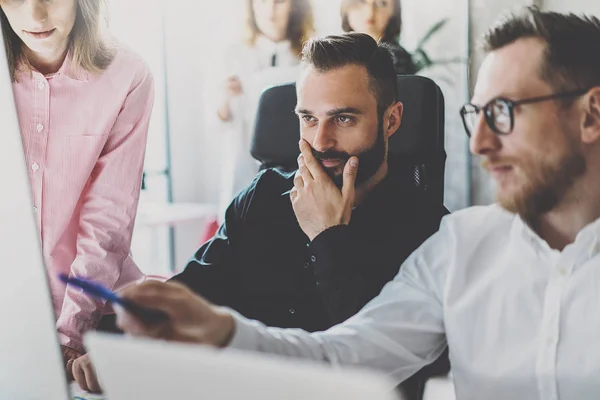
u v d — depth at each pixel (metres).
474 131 0.84
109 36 1.20
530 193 0.80
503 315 0.82
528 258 0.81
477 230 0.85
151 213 1.19
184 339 0.66
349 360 0.80
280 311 1.02
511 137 0.81
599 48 0.75
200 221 1.16
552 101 0.78
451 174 0.89
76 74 1.20
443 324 0.86
